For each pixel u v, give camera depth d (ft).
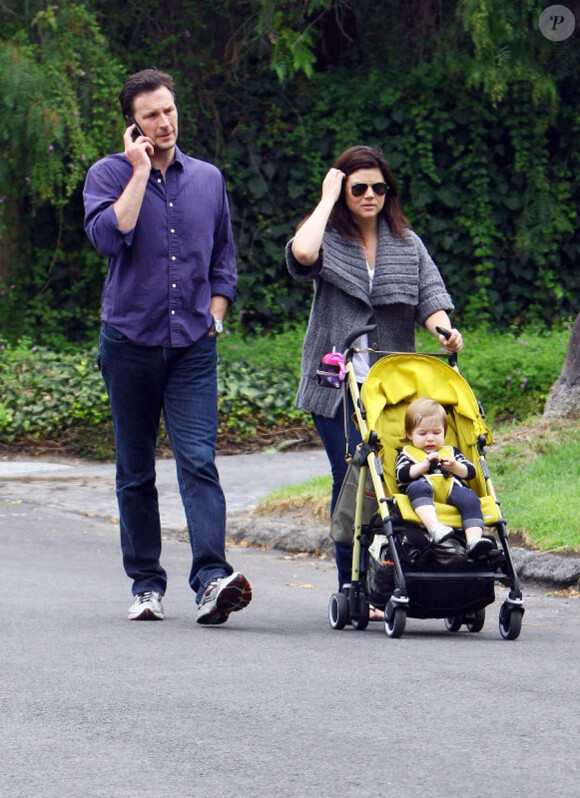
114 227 62.59
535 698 47.16
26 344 187.73
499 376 167.73
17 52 175.32
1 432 159.02
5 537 101.86
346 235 65.67
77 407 158.71
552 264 215.31
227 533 103.81
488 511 62.54
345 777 37.60
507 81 196.54
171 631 63.05
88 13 187.73
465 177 208.85
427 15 209.77
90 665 54.13
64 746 41.42
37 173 180.04
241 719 44.39
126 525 67.15
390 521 61.21
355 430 65.87
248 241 208.33
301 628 65.05
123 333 64.23
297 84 211.41
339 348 65.51
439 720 43.91
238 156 208.13
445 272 210.38
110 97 185.26
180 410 65.05
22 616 68.18
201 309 65.21
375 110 208.85
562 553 82.07
